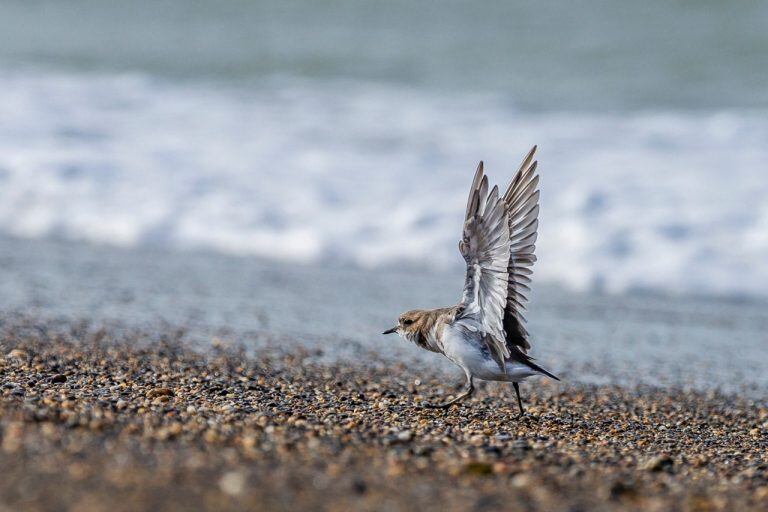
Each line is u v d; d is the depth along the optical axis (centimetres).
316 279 1552
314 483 595
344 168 1931
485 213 769
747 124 2153
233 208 1788
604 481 665
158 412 780
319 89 2505
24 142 2020
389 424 838
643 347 1264
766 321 1400
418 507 568
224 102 2380
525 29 2895
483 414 927
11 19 3175
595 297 1515
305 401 925
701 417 982
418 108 2330
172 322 1271
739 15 2902
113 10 3281
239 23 3111
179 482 573
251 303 1398
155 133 2123
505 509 577
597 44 2753
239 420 780
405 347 1213
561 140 2083
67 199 1819
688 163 1933
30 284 1432
